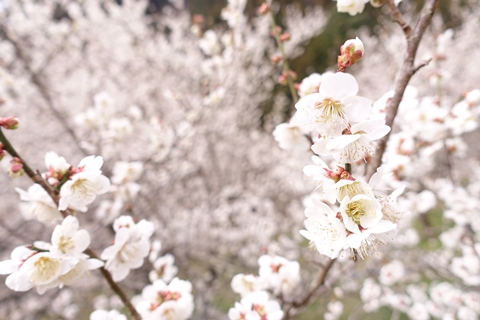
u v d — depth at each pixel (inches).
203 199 215.9
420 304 144.3
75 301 211.5
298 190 273.3
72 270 48.2
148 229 58.0
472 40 325.4
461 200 108.4
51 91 187.2
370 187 35.2
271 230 209.8
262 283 68.1
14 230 137.9
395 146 93.2
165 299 60.1
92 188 50.6
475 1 336.2
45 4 195.6
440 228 212.1
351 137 34.6
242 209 242.2
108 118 137.7
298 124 61.6
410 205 104.1
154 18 266.8
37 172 49.4
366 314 193.6
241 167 289.4
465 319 127.6
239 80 251.8
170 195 213.6
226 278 192.5
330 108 36.9
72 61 219.0
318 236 37.3
